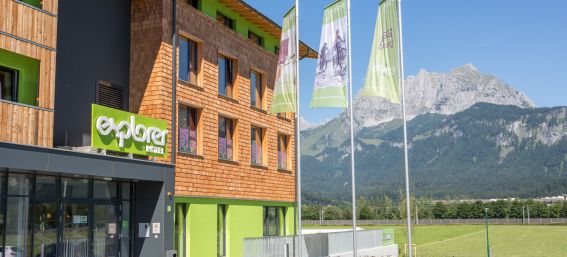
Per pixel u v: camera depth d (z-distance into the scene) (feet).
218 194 77.25
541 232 310.24
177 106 69.72
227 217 80.69
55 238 54.75
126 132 58.80
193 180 71.67
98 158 54.85
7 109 47.42
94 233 59.62
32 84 52.29
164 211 63.87
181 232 70.23
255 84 91.66
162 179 64.08
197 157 72.84
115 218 62.59
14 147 45.88
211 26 77.25
